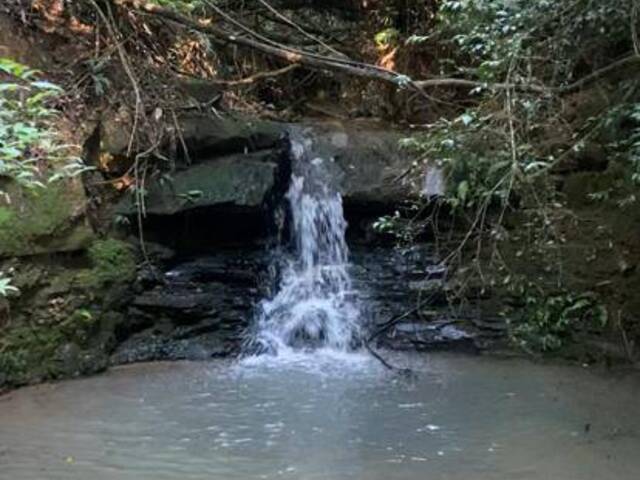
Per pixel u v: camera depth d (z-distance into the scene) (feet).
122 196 20.07
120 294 19.34
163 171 20.45
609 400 16.26
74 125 19.24
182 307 20.15
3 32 19.16
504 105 15.99
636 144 15.83
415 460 13.00
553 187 18.10
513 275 19.51
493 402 16.08
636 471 12.56
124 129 20.10
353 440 13.88
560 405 15.92
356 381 17.70
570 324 19.65
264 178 21.04
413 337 20.79
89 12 21.04
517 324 20.26
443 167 17.58
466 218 19.36
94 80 19.98
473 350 20.34
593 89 18.51
